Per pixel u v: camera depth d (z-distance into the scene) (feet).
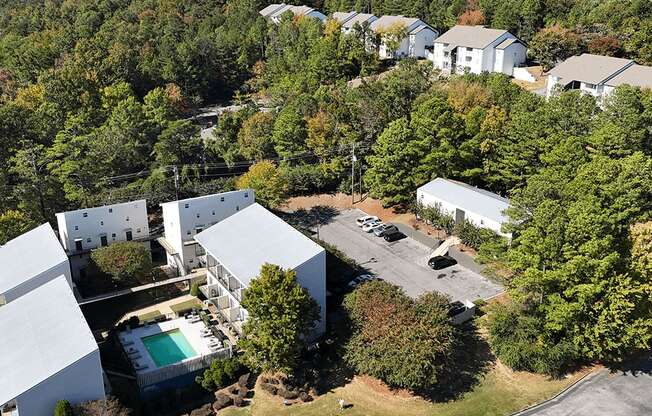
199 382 132.57
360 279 171.12
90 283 168.96
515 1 377.91
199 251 181.68
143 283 175.11
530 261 136.56
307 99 254.68
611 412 123.34
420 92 251.80
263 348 126.21
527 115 205.87
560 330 134.82
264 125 250.98
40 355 116.06
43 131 252.62
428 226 205.87
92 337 118.21
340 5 469.57
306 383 133.18
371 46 361.71
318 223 214.69
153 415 125.90
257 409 127.65
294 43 370.12
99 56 323.78
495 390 131.13
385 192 217.97
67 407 110.11
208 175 238.89
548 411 124.47
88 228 182.91
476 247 182.91
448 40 343.67
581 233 133.08
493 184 219.41
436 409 126.21
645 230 142.82
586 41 323.78
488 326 140.56
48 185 201.36
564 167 184.65
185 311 162.09
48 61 345.51
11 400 106.73
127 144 234.79
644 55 305.94
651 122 200.54
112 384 131.03
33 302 134.62
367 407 127.24
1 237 178.91
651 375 134.51
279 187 209.97
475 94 241.35
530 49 336.29
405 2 415.44
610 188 161.17
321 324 146.51
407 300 138.92
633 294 131.54
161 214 220.84
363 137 239.09
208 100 369.91
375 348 129.49
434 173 213.05
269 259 145.07
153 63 343.87
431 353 124.77
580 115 209.15
